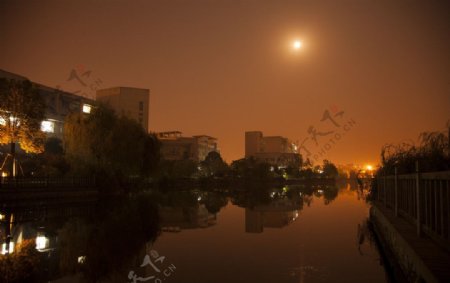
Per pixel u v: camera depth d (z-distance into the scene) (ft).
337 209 76.43
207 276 24.97
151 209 73.46
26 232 43.68
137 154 117.29
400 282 23.36
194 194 138.41
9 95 94.63
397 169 39.09
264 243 37.32
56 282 24.09
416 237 25.04
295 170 393.09
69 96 193.67
